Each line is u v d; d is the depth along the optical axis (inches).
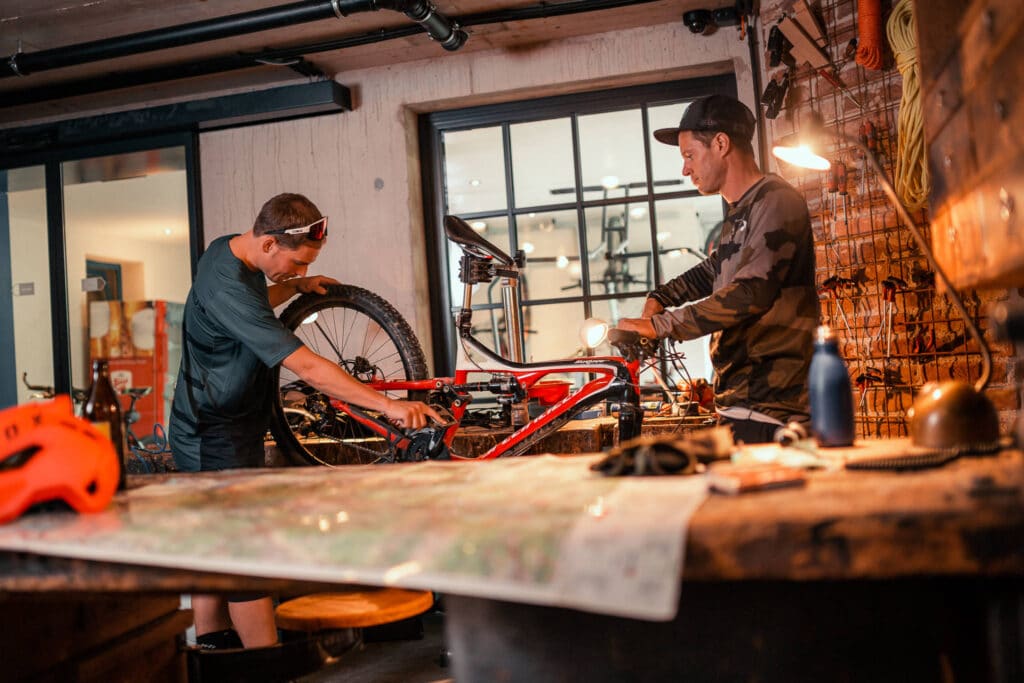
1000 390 112.1
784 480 45.0
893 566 37.4
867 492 41.8
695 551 38.8
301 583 60.9
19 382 208.2
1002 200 46.6
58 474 53.1
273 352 102.3
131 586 48.4
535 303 177.8
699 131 89.0
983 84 48.6
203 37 142.9
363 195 173.6
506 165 176.7
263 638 104.7
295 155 176.4
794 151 70.2
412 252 171.9
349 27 154.1
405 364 138.0
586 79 164.7
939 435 53.3
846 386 59.0
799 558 38.1
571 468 61.0
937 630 42.8
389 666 124.3
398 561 41.8
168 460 153.3
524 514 43.7
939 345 118.1
